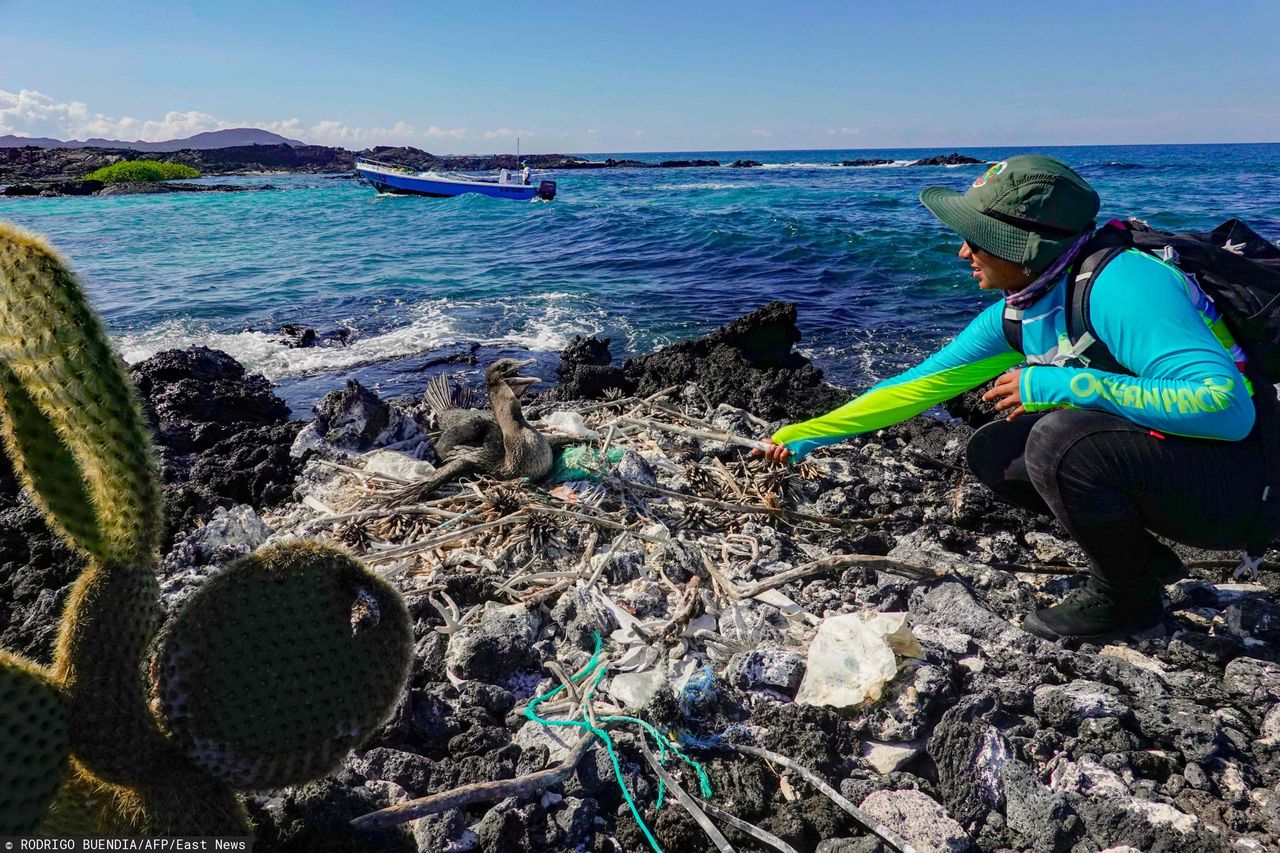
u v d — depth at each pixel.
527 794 1.40
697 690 1.61
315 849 1.29
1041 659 1.78
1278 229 11.04
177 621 1.12
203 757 1.09
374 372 5.32
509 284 8.75
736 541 2.31
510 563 2.21
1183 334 1.42
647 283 8.61
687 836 1.37
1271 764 1.50
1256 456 1.54
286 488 2.90
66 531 1.12
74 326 1.04
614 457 2.70
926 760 1.56
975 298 7.27
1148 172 31.59
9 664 1.04
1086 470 1.61
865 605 2.04
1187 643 1.81
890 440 3.44
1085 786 1.46
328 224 16.72
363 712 1.14
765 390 3.78
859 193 22.64
